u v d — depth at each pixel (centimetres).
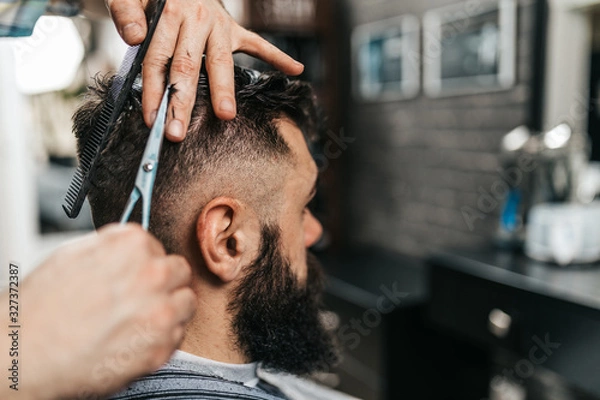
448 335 183
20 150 277
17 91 271
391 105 232
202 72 68
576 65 157
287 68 72
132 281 40
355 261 233
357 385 189
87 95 73
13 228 281
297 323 78
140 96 66
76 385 38
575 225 139
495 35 179
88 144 67
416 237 226
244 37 68
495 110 183
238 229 68
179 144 65
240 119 68
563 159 154
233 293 70
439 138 208
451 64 198
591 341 116
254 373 79
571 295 120
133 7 58
